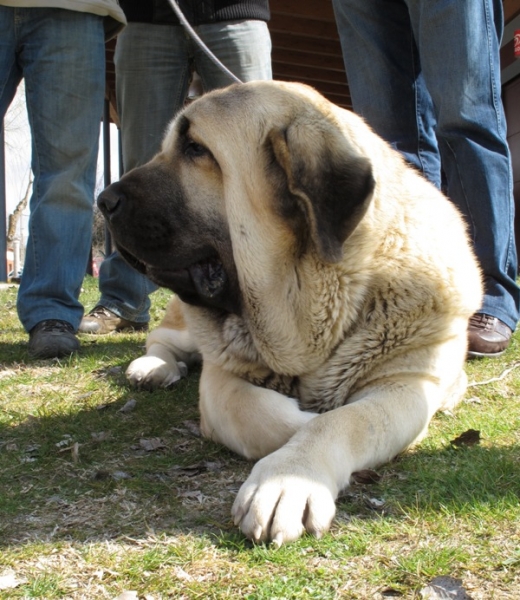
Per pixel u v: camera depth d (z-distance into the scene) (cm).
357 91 244
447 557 143
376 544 147
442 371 179
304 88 180
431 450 173
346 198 168
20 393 208
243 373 183
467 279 183
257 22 252
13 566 144
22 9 231
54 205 237
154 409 198
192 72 267
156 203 180
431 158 246
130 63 254
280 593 138
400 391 173
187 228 180
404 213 179
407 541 148
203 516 154
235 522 150
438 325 177
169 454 176
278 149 171
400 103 241
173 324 228
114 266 272
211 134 178
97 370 224
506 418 188
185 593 139
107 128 640
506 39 557
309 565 143
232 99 178
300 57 634
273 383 182
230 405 174
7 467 170
